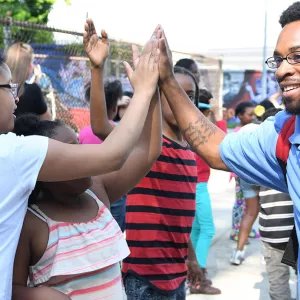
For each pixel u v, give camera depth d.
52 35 8.70
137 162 2.05
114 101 4.32
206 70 12.03
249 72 24.22
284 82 1.65
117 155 1.60
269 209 3.54
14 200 1.46
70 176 1.54
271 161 1.79
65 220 1.73
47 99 6.50
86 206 1.83
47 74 7.93
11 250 1.46
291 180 1.67
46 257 1.68
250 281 4.97
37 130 1.83
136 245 2.56
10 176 1.44
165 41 1.99
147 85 1.89
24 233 1.66
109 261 1.73
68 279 1.68
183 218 2.65
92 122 2.19
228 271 5.25
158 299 2.56
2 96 1.56
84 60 7.92
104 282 1.74
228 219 7.45
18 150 1.46
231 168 1.96
